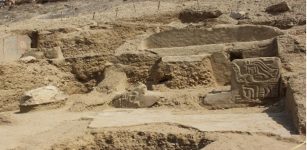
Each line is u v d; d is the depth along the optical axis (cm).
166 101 1264
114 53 1708
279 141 794
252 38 1611
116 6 3116
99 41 2080
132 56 1606
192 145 869
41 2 4138
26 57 1859
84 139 947
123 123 1031
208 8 2280
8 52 2075
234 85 1180
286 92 1075
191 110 1177
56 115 1263
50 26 2472
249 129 876
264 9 2222
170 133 909
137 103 1297
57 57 1919
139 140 927
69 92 1694
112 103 1349
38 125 1127
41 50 2053
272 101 1152
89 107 1328
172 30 1717
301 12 2030
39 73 1678
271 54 1447
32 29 2389
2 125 1162
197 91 1320
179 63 1455
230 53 1491
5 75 1598
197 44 1681
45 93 1387
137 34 2075
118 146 930
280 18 1978
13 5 4262
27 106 1351
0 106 1495
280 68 1159
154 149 904
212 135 856
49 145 899
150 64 1576
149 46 1750
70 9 3512
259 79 1165
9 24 3053
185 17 2308
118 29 2106
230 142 790
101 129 987
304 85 968
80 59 1742
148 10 2580
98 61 1714
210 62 1486
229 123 953
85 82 1716
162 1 2994
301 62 1280
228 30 1645
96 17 2650
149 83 1543
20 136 1004
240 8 2348
